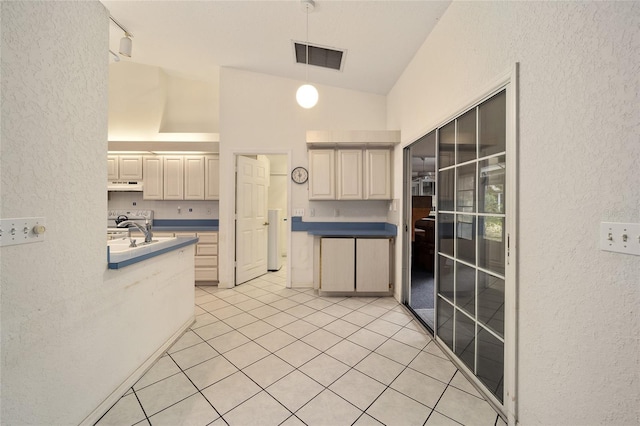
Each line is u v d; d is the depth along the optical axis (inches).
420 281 163.9
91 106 56.4
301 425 56.0
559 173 44.9
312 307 123.0
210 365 77.5
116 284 64.0
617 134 36.9
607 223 38.1
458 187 78.3
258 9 98.7
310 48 120.0
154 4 100.4
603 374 39.3
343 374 73.3
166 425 55.8
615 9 36.9
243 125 151.3
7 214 40.7
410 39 100.9
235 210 155.6
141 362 73.0
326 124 152.6
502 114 59.8
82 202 54.4
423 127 101.5
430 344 89.9
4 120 40.3
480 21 65.5
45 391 47.1
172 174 167.2
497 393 61.1
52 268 48.1
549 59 46.4
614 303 37.8
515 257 53.7
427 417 58.4
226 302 129.6
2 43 39.9
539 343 49.1
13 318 42.0
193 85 179.3
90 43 55.9
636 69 34.9
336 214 153.3
